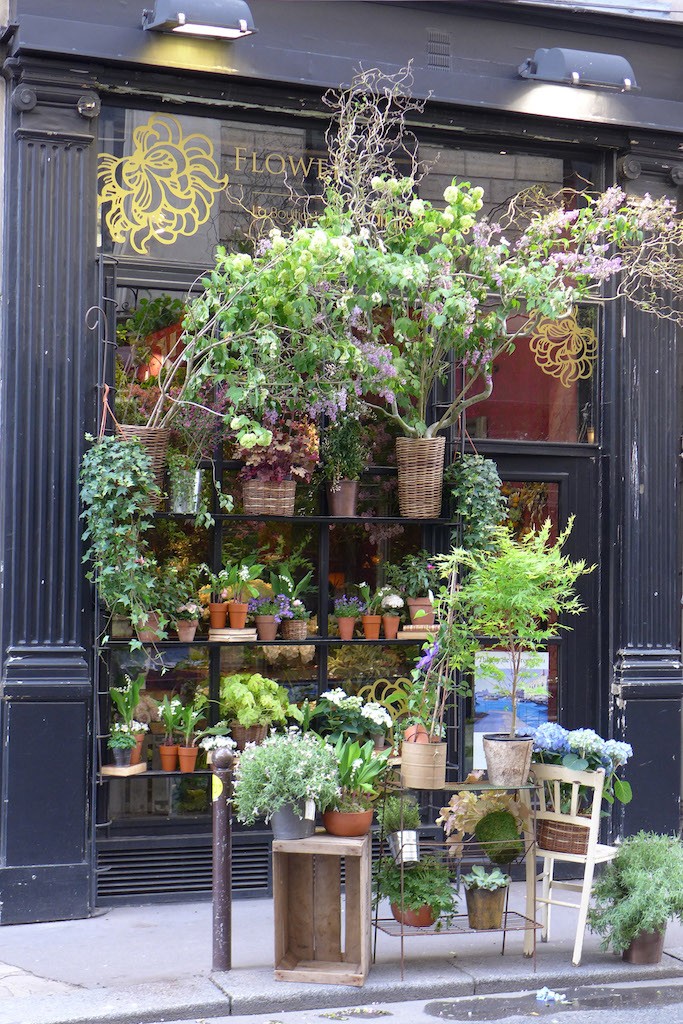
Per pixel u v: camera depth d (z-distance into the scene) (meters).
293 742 5.58
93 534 6.44
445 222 6.71
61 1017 4.92
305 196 7.22
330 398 6.83
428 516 7.26
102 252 6.82
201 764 6.94
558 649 7.64
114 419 6.58
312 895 5.57
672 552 7.73
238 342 6.48
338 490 7.20
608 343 7.73
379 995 5.32
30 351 6.50
